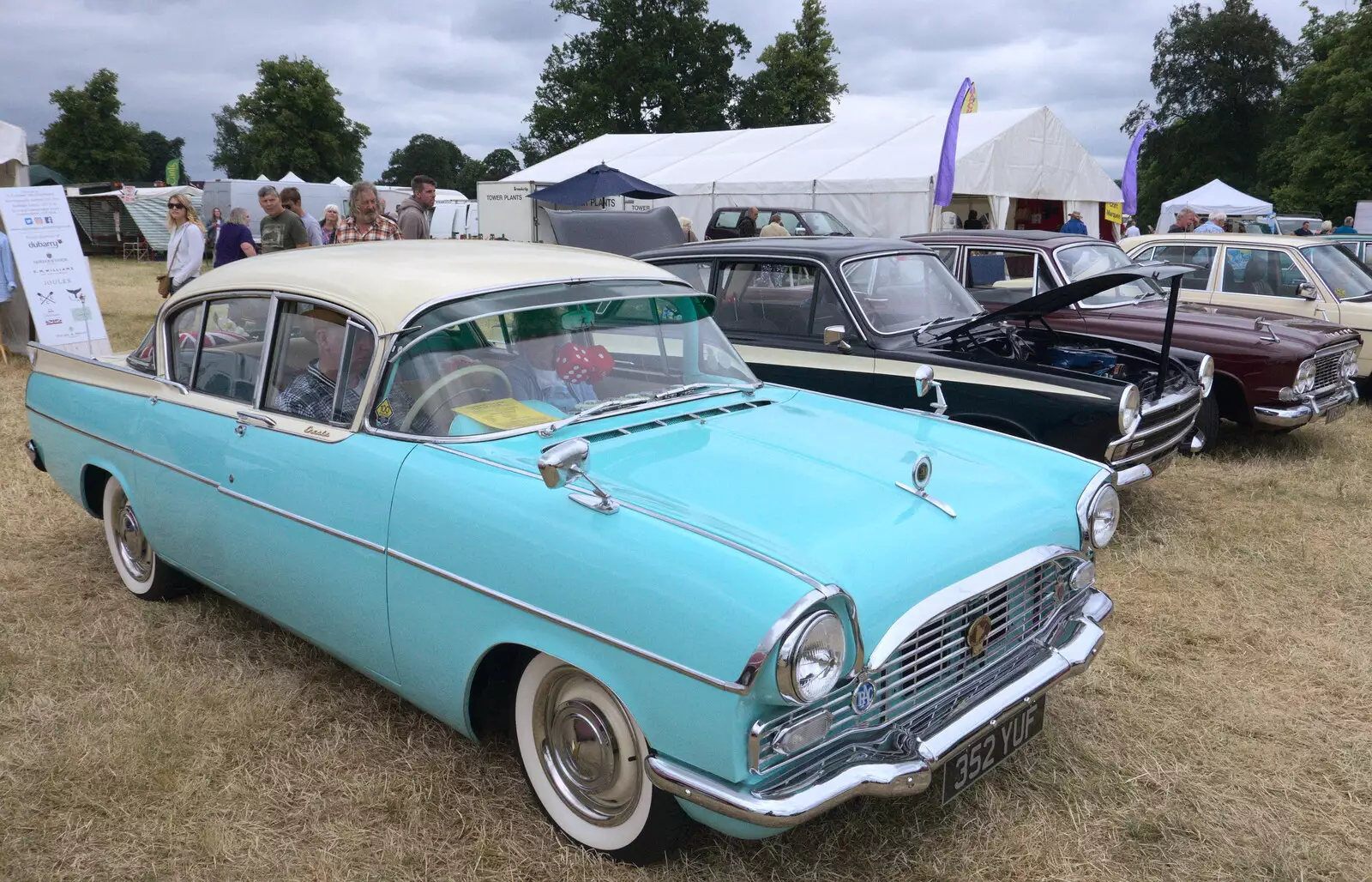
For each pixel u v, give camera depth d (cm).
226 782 296
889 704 236
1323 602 450
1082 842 273
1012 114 1742
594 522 238
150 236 2939
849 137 1922
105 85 5403
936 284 600
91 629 399
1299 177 4006
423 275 312
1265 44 5125
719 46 5006
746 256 593
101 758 306
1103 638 292
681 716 217
